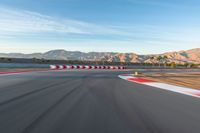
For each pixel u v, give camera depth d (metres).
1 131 5.79
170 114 8.21
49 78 23.02
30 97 11.02
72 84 17.86
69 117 7.30
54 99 10.62
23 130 5.89
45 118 7.12
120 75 34.75
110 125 6.52
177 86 20.14
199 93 15.45
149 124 6.76
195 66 139.12
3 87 14.62
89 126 6.36
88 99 10.90
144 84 20.98
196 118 7.71
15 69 39.66
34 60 68.62
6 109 8.30
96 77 27.52
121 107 9.20
